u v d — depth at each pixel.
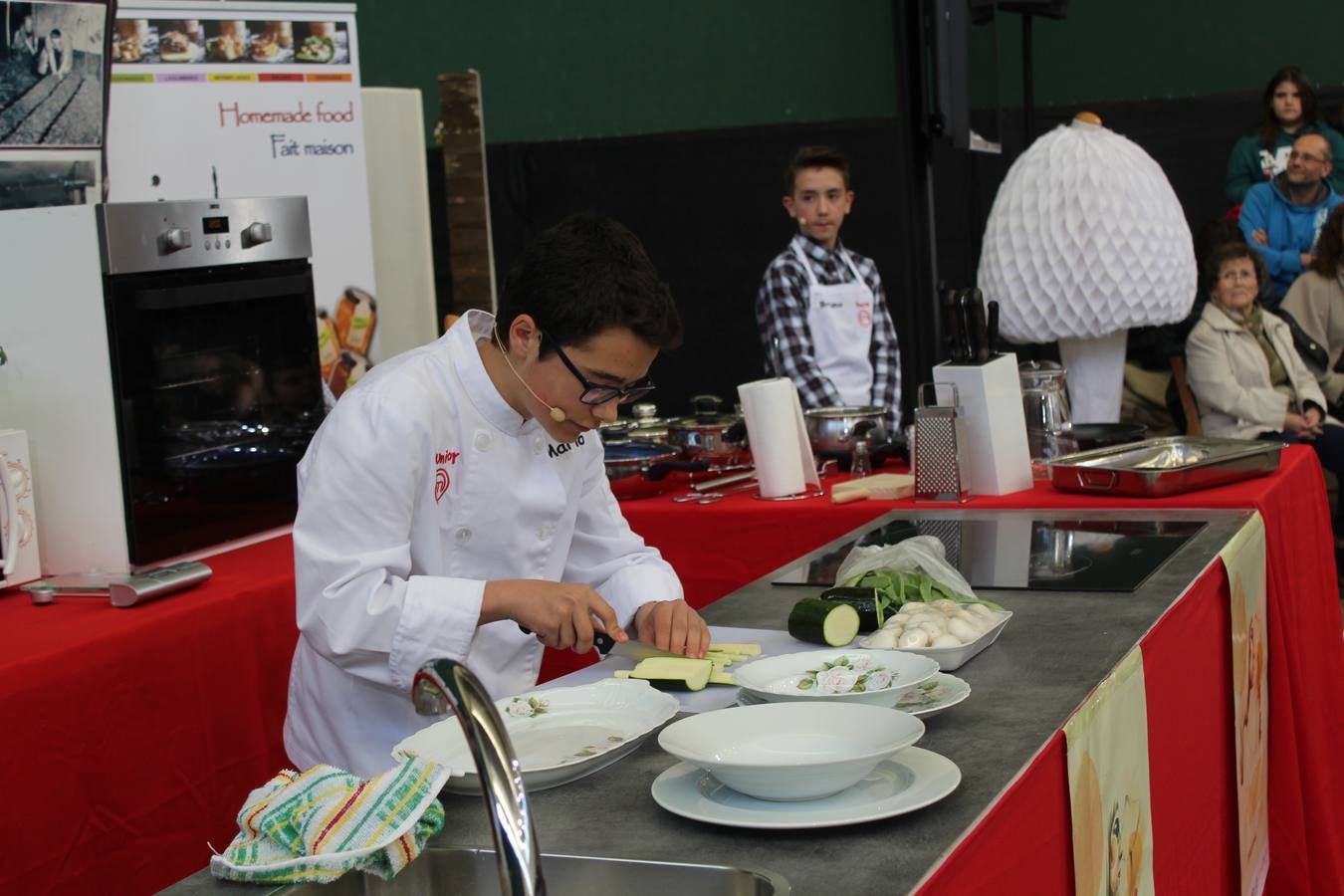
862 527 2.90
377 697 1.97
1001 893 1.33
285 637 2.80
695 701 1.75
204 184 4.21
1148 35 7.48
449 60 8.48
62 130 3.29
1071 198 4.02
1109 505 2.96
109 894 2.39
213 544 3.04
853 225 7.84
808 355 4.85
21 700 2.22
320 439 1.85
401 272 5.04
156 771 2.49
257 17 4.26
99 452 2.84
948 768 1.37
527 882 1.05
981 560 2.46
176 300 2.90
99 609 2.59
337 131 4.44
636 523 3.28
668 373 8.34
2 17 3.10
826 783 1.31
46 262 2.81
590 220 1.77
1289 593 2.92
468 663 2.05
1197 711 2.18
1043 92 7.69
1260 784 2.67
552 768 1.45
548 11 8.38
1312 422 5.30
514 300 1.78
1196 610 2.19
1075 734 1.56
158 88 4.12
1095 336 4.17
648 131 8.42
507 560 2.02
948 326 3.25
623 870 1.25
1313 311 5.76
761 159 8.01
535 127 8.53
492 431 1.94
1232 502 2.83
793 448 3.29
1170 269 4.04
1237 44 7.34
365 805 1.30
